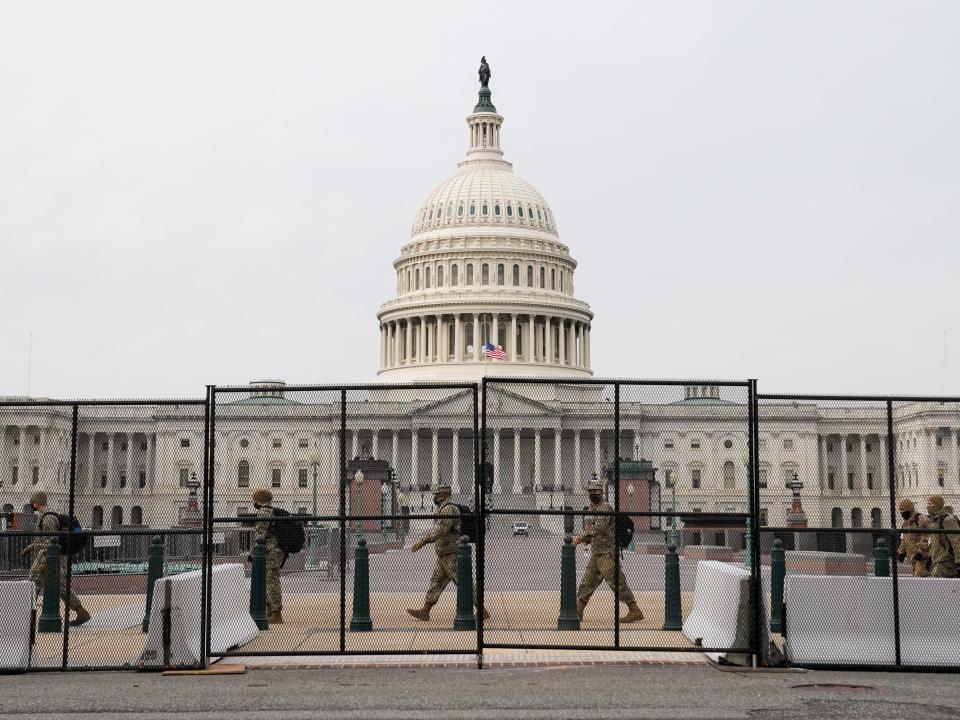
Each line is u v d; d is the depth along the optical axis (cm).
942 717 1480
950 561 2327
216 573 2100
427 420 11681
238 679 1834
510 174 18275
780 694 1662
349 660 2008
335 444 4328
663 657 2019
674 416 2808
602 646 2011
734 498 3925
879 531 1962
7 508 3838
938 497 2353
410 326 17150
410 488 8588
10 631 1939
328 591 3180
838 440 11444
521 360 16725
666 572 2305
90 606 2934
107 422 12369
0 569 3506
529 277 17375
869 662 1917
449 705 1574
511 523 4134
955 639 1936
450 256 17250
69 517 1992
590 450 13225
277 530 2439
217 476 9756
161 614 1948
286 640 2205
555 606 2733
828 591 1958
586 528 2373
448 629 2303
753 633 1936
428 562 5038
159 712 1544
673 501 2619
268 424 9600
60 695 1689
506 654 2059
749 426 1992
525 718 1470
